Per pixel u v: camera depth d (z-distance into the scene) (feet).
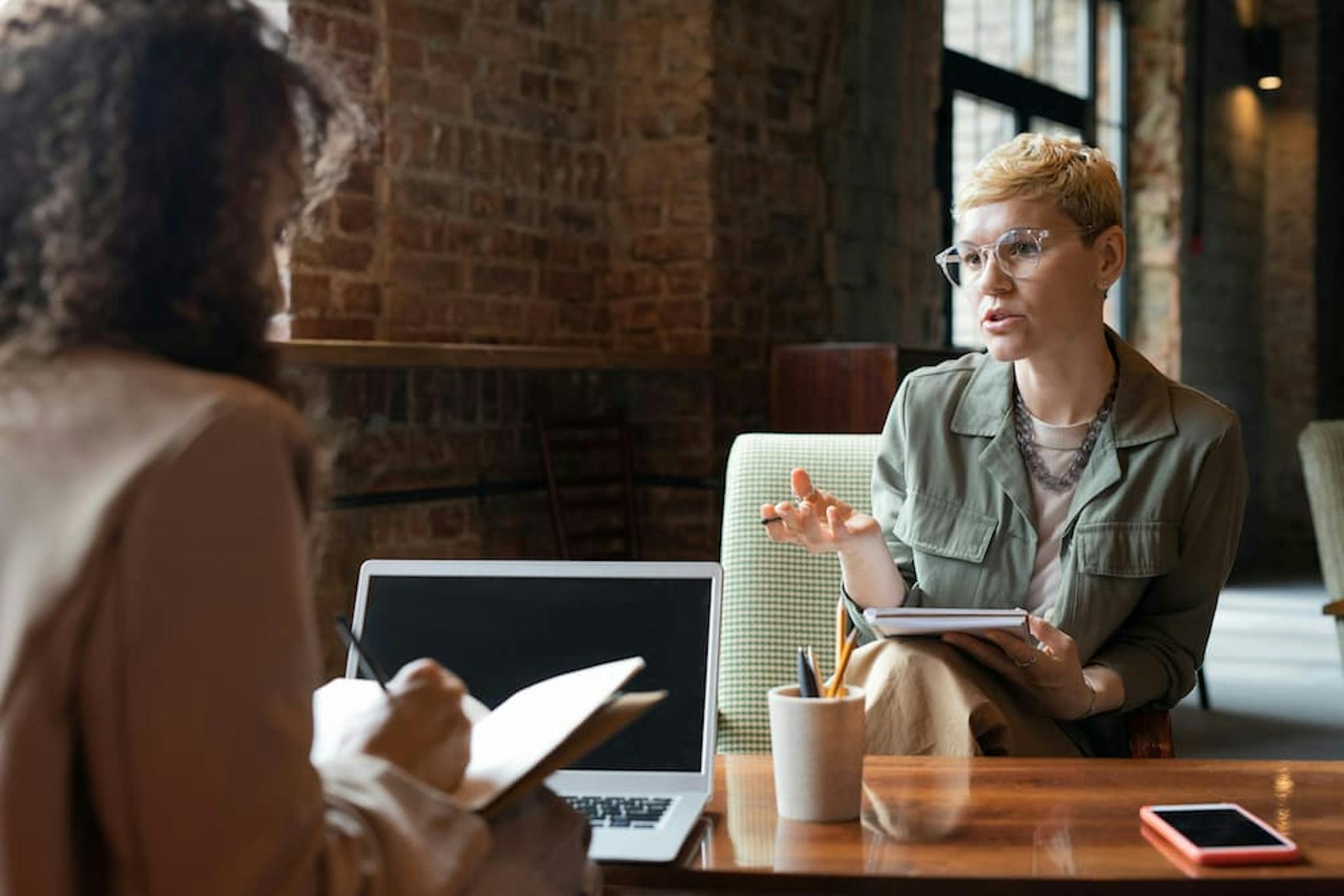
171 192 2.82
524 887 3.58
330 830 2.91
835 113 18.10
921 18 20.01
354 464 13.00
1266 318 29.96
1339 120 30.71
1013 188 6.20
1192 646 6.50
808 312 17.61
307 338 12.69
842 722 4.50
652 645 5.16
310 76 3.13
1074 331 6.28
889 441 6.97
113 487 2.57
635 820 4.46
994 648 5.74
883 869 4.03
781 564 7.36
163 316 2.86
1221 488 6.38
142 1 2.83
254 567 2.64
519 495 14.92
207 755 2.54
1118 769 5.12
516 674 5.23
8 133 2.79
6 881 2.47
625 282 16.21
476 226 14.51
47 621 2.51
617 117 16.19
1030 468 6.55
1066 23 24.59
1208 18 27.17
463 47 14.28
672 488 16.01
